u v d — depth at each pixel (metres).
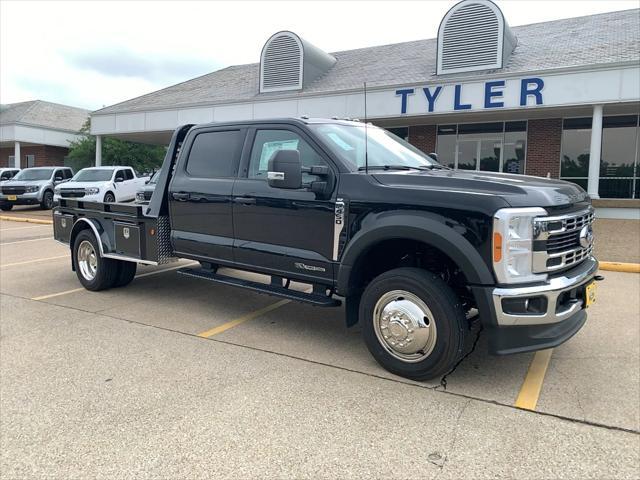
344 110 18.08
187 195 5.53
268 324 5.44
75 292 6.87
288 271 4.71
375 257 4.38
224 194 5.15
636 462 2.84
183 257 5.75
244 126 5.22
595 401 3.59
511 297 3.49
